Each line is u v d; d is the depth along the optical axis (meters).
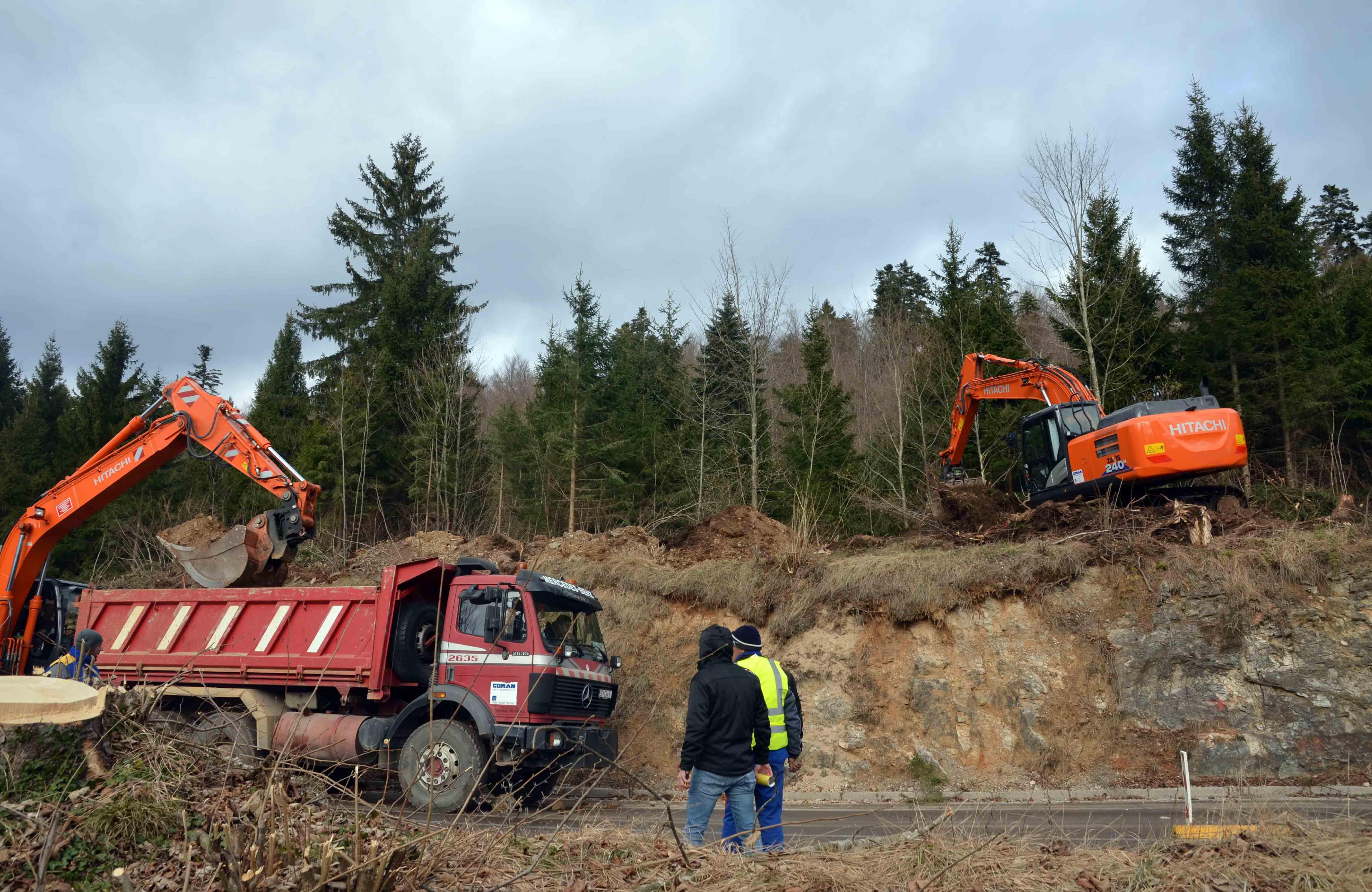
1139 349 23.80
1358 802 9.89
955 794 12.07
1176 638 12.64
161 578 19.25
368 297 37.88
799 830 9.29
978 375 18.02
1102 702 12.65
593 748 11.12
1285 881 5.18
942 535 16.08
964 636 13.52
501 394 50.19
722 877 5.19
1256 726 12.01
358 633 11.46
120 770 5.43
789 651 14.33
